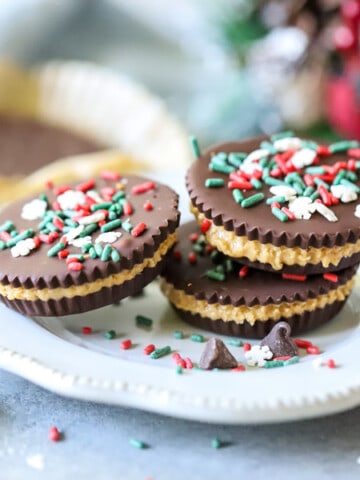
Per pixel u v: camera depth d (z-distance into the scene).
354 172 0.32
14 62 0.70
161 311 0.33
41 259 0.30
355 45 0.49
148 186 0.33
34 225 0.32
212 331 0.32
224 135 0.56
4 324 0.30
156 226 0.30
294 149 0.33
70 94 0.62
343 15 0.48
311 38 0.50
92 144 0.59
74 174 0.46
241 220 0.30
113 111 0.60
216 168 0.32
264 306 0.31
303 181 0.31
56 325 0.32
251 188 0.31
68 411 0.29
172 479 0.26
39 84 0.63
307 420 0.29
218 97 0.57
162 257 0.31
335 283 0.31
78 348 0.29
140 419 0.29
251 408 0.26
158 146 0.57
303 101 0.52
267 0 0.49
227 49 0.53
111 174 0.34
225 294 0.31
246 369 0.29
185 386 0.27
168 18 0.72
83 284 0.29
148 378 0.27
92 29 0.73
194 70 0.72
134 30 0.73
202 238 0.34
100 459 0.27
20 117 0.63
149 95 0.62
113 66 0.73
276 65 0.50
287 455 0.27
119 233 0.30
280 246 0.29
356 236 0.29
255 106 0.54
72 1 0.70
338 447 0.27
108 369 0.28
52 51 0.73
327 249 0.30
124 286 0.30
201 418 0.26
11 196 0.45
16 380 0.31
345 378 0.27
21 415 0.29
